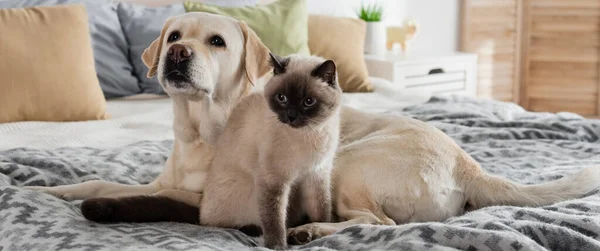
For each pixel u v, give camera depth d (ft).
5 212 5.15
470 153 7.66
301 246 4.94
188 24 5.49
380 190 5.56
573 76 18.08
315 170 5.17
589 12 17.61
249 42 5.70
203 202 5.41
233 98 5.75
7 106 8.90
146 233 4.77
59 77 9.16
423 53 15.34
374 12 14.90
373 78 12.96
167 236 4.67
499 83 18.13
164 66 5.21
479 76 17.76
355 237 4.74
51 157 6.91
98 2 11.03
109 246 4.44
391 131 6.16
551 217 5.00
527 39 18.19
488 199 5.77
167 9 11.48
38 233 4.76
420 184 5.57
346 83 12.00
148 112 9.68
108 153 7.36
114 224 5.08
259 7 11.41
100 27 10.68
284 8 11.46
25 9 9.42
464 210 5.84
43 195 5.53
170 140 8.11
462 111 9.73
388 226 4.80
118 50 10.81
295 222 5.57
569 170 6.76
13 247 4.66
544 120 9.64
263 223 4.99
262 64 5.76
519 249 4.24
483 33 17.66
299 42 11.37
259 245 5.09
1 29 9.05
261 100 5.28
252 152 5.08
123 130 8.80
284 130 4.89
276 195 4.99
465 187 5.79
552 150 7.88
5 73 8.90
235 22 5.74
